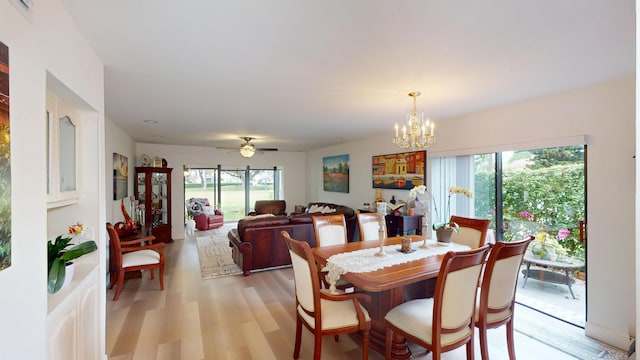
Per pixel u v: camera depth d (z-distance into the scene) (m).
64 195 1.77
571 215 2.97
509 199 3.55
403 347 2.26
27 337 1.10
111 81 2.48
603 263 2.60
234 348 2.42
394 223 4.62
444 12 1.45
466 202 4.01
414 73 2.31
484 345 2.02
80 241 1.98
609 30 1.63
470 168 3.96
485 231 2.96
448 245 2.92
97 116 2.03
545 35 1.69
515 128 3.29
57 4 1.36
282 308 3.18
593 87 2.64
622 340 2.46
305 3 1.38
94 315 1.96
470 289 1.88
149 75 2.34
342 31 1.65
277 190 9.64
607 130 2.56
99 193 2.05
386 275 2.06
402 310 2.10
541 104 3.04
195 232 7.99
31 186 1.13
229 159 7.84
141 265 3.56
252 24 1.58
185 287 3.81
